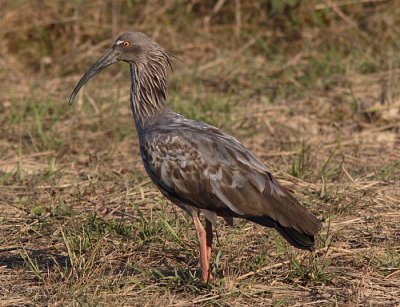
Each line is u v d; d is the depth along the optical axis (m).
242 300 13.29
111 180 19.92
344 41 30.30
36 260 15.16
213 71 28.66
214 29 31.56
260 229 16.36
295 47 30.55
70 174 20.66
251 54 30.34
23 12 31.58
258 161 13.80
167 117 15.07
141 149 14.59
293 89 26.91
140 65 15.56
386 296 13.33
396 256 14.77
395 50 29.50
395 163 20.42
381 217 16.95
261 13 31.67
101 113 25.19
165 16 31.81
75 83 28.36
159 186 14.34
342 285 13.80
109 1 32.09
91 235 16.09
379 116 24.08
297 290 13.67
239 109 25.20
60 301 13.20
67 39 31.52
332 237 15.72
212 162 13.62
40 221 17.12
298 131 23.50
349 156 21.11
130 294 13.50
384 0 31.72
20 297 13.59
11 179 20.23
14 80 29.14
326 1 31.25
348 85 26.58
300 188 18.67
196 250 15.38
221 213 13.84
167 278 13.73
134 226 16.48
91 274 14.01
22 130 24.19
